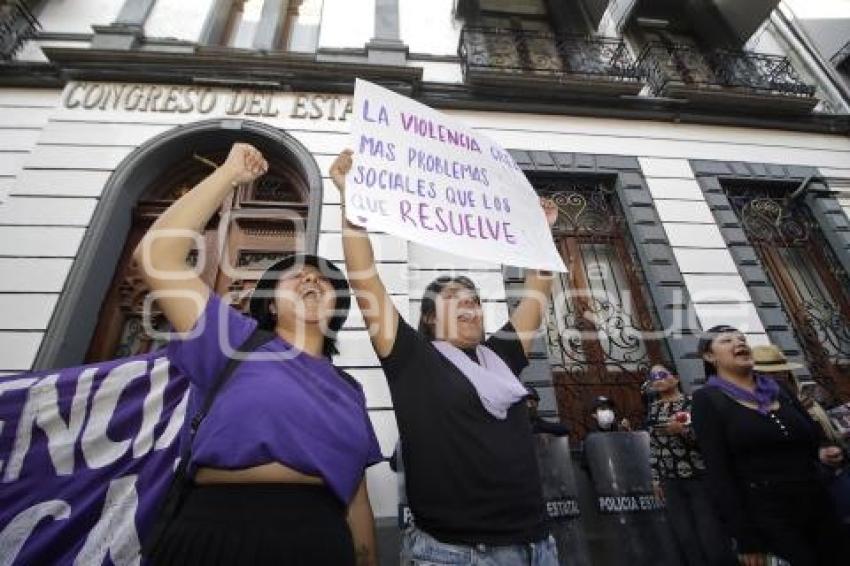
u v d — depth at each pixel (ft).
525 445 5.71
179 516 3.87
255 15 21.07
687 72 20.48
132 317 13.29
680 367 13.60
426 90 17.89
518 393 5.97
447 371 5.85
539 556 5.02
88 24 18.53
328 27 19.80
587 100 18.65
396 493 10.84
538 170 16.78
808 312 15.96
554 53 20.26
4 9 17.30
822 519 6.85
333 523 4.11
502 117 18.01
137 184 14.62
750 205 18.12
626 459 9.08
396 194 6.11
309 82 16.72
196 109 15.80
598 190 17.39
